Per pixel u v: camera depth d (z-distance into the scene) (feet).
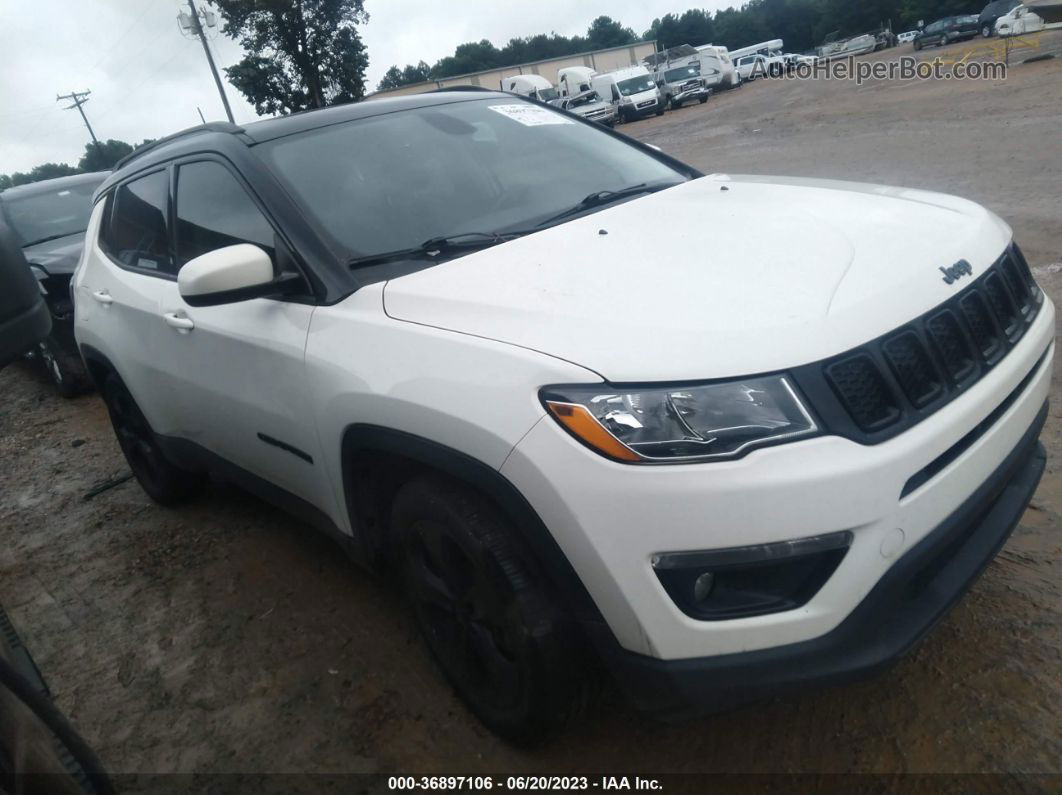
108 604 12.33
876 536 6.37
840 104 70.08
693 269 7.66
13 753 4.60
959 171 32.04
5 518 16.51
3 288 4.91
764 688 6.44
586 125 12.56
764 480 6.11
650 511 6.21
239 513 14.46
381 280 8.71
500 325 7.34
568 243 8.76
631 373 6.43
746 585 6.41
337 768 8.45
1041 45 92.89
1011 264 8.57
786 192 9.92
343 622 10.75
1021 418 7.81
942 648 8.68
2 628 7.25
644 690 6.68
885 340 6.75
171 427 12.59
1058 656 8.31
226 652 10.61
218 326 10.11
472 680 8.34
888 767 7.49
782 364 6.38
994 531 7.77
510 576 7.18
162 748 9.17
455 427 7.06
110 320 13.03
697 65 132.05
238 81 125.80
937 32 138.51
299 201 9.53
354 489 8.79
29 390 26.63
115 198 13.76
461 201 10.05
